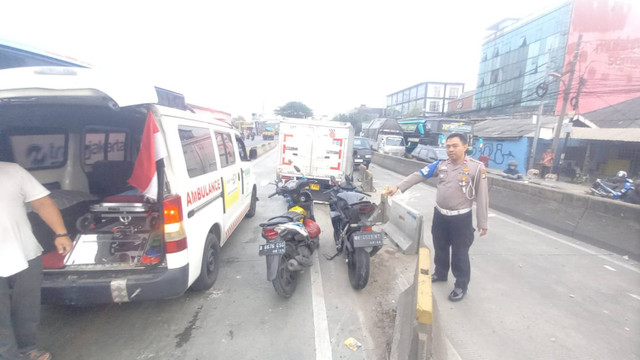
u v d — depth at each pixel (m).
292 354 2.68
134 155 4.82
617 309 3.46
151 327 3.01
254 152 6.54
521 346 2.85
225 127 4.91
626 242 4.99
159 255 2.88
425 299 2.19
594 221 5.58
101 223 3.25
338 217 4.38
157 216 3.02
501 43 31.53
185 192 2.90
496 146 21.52
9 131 3.28
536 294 3.76
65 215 3.16
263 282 3.91
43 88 1.99
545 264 4.61
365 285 3.63
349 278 3.92
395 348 2.54
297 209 4.24
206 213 3.42
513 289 3.87
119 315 3.18
